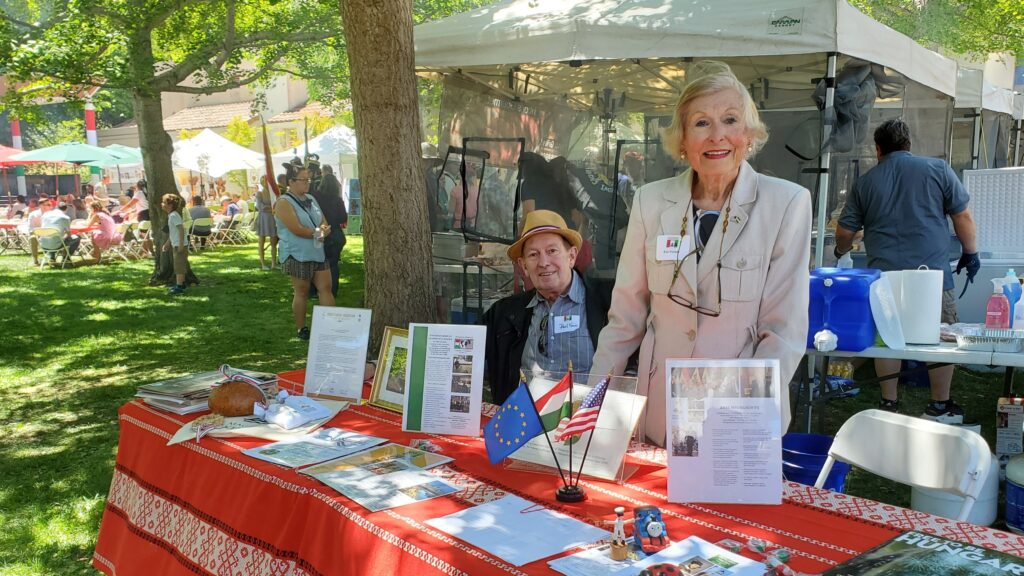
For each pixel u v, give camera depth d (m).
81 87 11.10
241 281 12.25
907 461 2.17
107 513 2.76
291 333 8.35
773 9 4.13
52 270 14.00
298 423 2.51
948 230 4.35
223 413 2.61
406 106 3.97
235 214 18.91
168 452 2.47
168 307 9.98
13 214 21.33
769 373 1.81
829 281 3.28
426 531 1.68
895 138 4.41
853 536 1.62
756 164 4.50
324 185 9.02
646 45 4.39
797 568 1.49
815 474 2.75
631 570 1.46
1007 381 3.73
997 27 14.07
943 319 4.36
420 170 4.09
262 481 2.08
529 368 3.04
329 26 12.55
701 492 1.81
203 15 12.49
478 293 5.47
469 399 2.44
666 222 2.20
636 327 2.34
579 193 5.21
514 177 5.31
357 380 2.80
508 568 1.49
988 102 8.40
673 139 2.12
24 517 3.91
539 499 1.87
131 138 35.09
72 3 10.35
